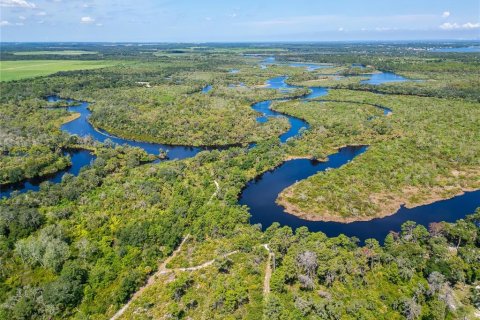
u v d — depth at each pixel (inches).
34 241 3511.3
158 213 4207.7
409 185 4911.4
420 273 3164.4
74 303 2984.7
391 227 4114.2
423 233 3567.9
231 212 4106.8
